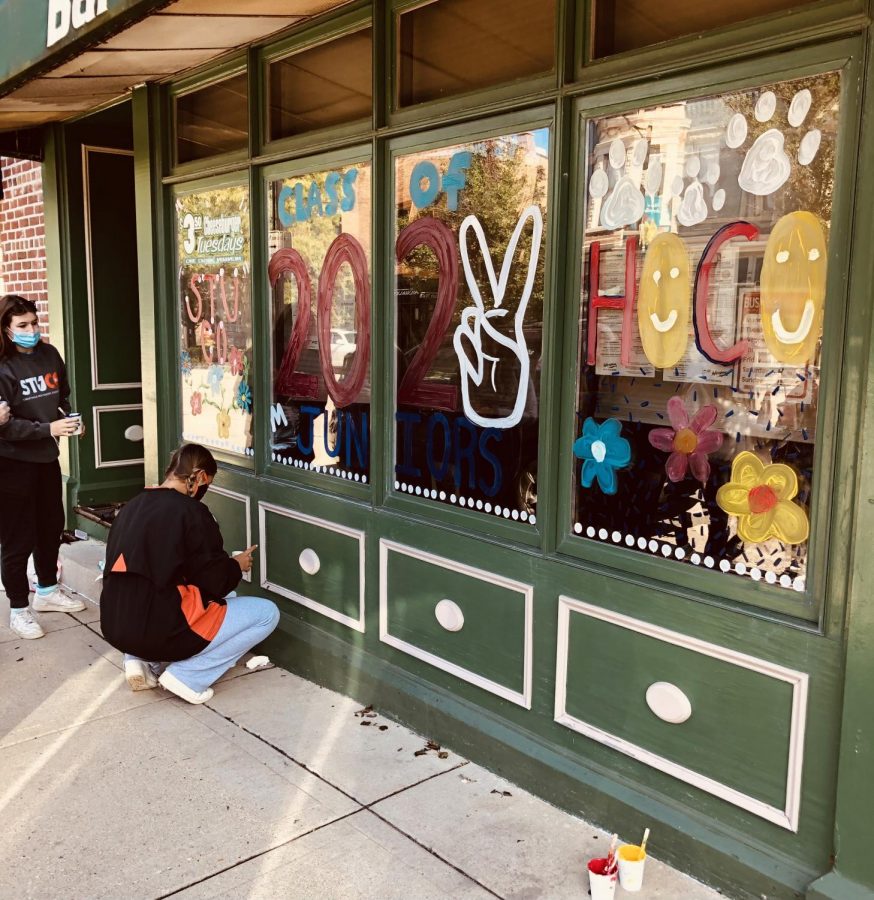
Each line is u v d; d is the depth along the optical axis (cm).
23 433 452
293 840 285
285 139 406
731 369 251
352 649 394
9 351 457
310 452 416
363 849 280
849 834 227
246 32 387
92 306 620
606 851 278
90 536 619
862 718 221
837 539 227
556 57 285
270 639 434
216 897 258
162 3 309
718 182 250
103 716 376
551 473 299
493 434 323
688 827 264
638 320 272
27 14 385
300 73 397
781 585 243
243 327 448
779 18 231
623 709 284
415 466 358
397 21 344
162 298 499
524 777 313
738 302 248
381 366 366
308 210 400
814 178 229
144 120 485
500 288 315
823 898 229
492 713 330
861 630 220
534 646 310
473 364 329
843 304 224
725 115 246
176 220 489
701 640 258
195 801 308
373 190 358
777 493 242
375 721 368
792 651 238
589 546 291
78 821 297
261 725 366
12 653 449
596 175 280
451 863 273
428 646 356
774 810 247
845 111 220
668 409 267
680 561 267
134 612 372
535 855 276
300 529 419
